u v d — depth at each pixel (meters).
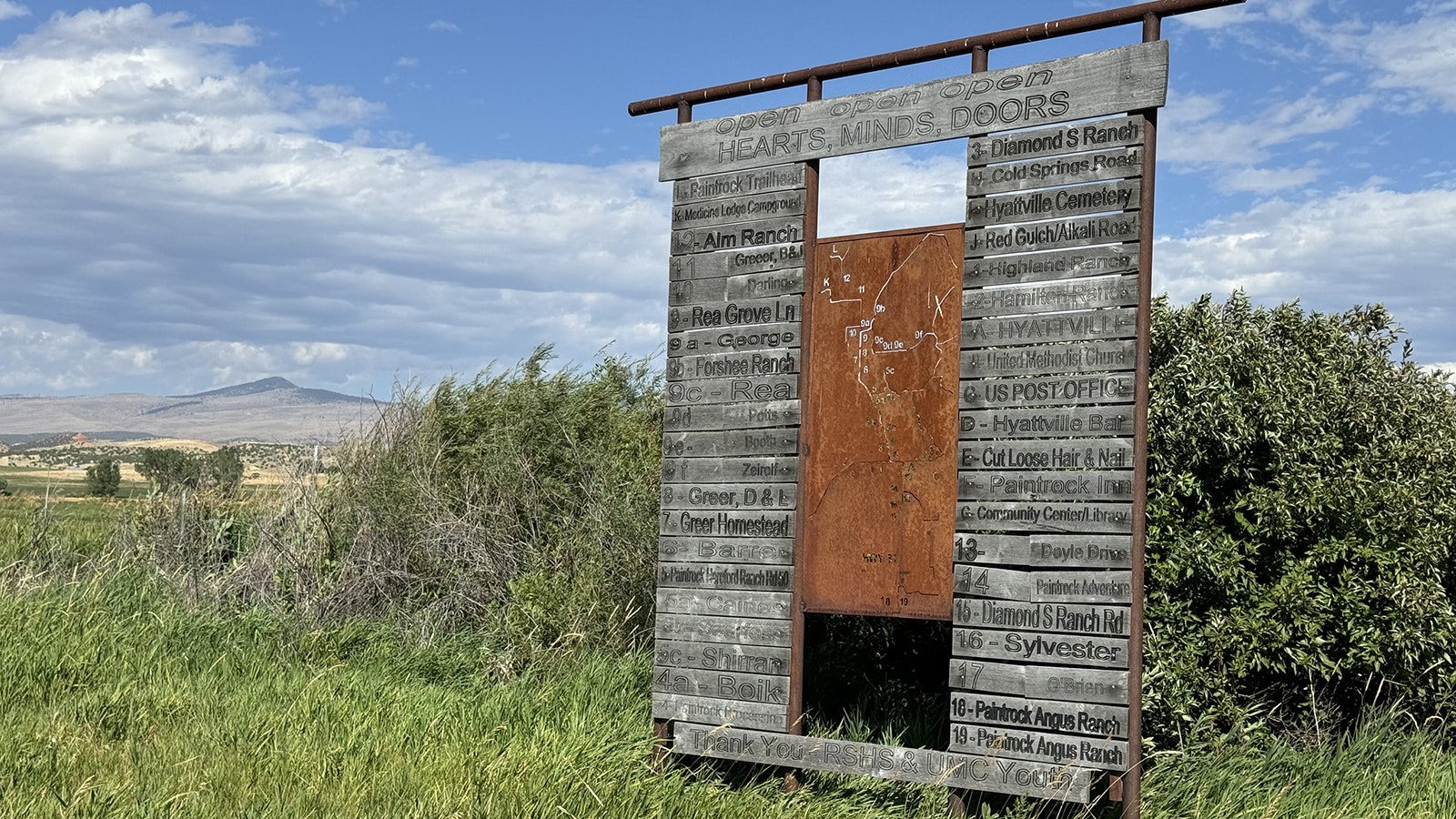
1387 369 8.77
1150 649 7.52
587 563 10.51
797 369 6.89
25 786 5.91
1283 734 7.71
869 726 8.16
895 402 6.62
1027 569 6.11
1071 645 5.96
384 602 11.16
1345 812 6.37
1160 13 5.96
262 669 9.05
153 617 9.93
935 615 6.41
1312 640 7.50
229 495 12.98
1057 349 6.07
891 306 6.67
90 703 7.43
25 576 10.90
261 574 11.46
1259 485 7.95
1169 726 7.44
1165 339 8.30
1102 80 6.02
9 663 8.08
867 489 6.68
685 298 7.33
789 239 6.98
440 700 8.20
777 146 7.04
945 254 6.52
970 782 6.17
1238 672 7.54
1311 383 8.12
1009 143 6.28
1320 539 7.78
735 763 7.30
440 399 13.02
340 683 8.45
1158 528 7.80
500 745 7.00
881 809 6.63
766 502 6.96
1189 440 7.84
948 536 6.40
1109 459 5.91
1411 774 6.86
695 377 7.25
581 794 6.01
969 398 6.29
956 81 6.46
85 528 13.30
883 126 6.68
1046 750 5.99
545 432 12.56
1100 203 6.00
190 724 7.23
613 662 9.29
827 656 9.22
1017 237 6.21
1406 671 7.63
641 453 11.70
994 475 6.20
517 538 11.73
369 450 12.62
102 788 5.80
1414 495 7.78
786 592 6.85
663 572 7.26
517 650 9.72
